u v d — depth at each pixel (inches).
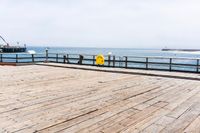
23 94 280.4
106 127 173.3
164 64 566.9
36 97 266.1
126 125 178.7
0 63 711.7
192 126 179.9
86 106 231.8
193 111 222.5
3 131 160.7
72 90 311.9
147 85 367.6
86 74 492.7
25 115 198.1
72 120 187.6
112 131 165.3
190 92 317.4
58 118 191.9
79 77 443.2
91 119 191.3
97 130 166.9
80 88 327.9
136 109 224.8
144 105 240.7
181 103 253.3
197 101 264.1
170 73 508.1
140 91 315.9
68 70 566.3
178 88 346.9
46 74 479.5
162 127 176.1
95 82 385.4
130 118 196.4
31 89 313.3
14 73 486.6
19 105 229.6
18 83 360.2
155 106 237.9
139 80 419.5
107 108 226.2
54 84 357.7
